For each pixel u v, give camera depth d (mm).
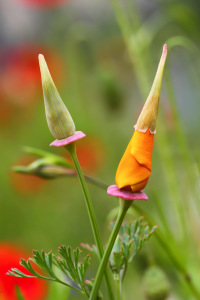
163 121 699
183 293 623
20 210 1138
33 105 1316
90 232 1110
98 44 1117
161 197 952
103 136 1134
